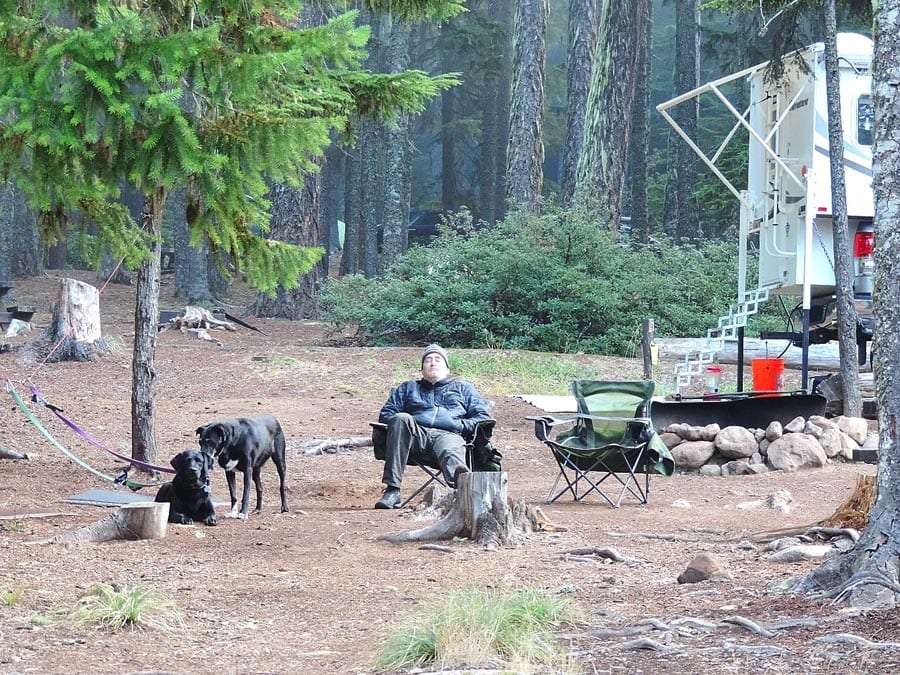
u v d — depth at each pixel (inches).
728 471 548.4
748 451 553.0
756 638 216.1
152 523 346.0
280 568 309.1
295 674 207.5
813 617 227.8
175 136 359.3
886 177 255.9
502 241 1090.1
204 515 378.6
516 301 1062.4
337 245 3046.3
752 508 430.6
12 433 585.3
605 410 482.0
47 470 496.4
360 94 480.7
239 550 334.0
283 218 1262.3
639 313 1056.2
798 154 746.8
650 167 2561.5
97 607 248.4
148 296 483.2
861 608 230.2
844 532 332.8
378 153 2137.1
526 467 573.0
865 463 562.9
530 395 810.8
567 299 1047.6
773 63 709.3
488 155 2460.6
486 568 310.5
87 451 558.3
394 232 1818.4
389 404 448.5
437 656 209.6
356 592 280.7
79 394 762.2
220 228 427.2
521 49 1417.3
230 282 468.8
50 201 386.3
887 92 257.4
